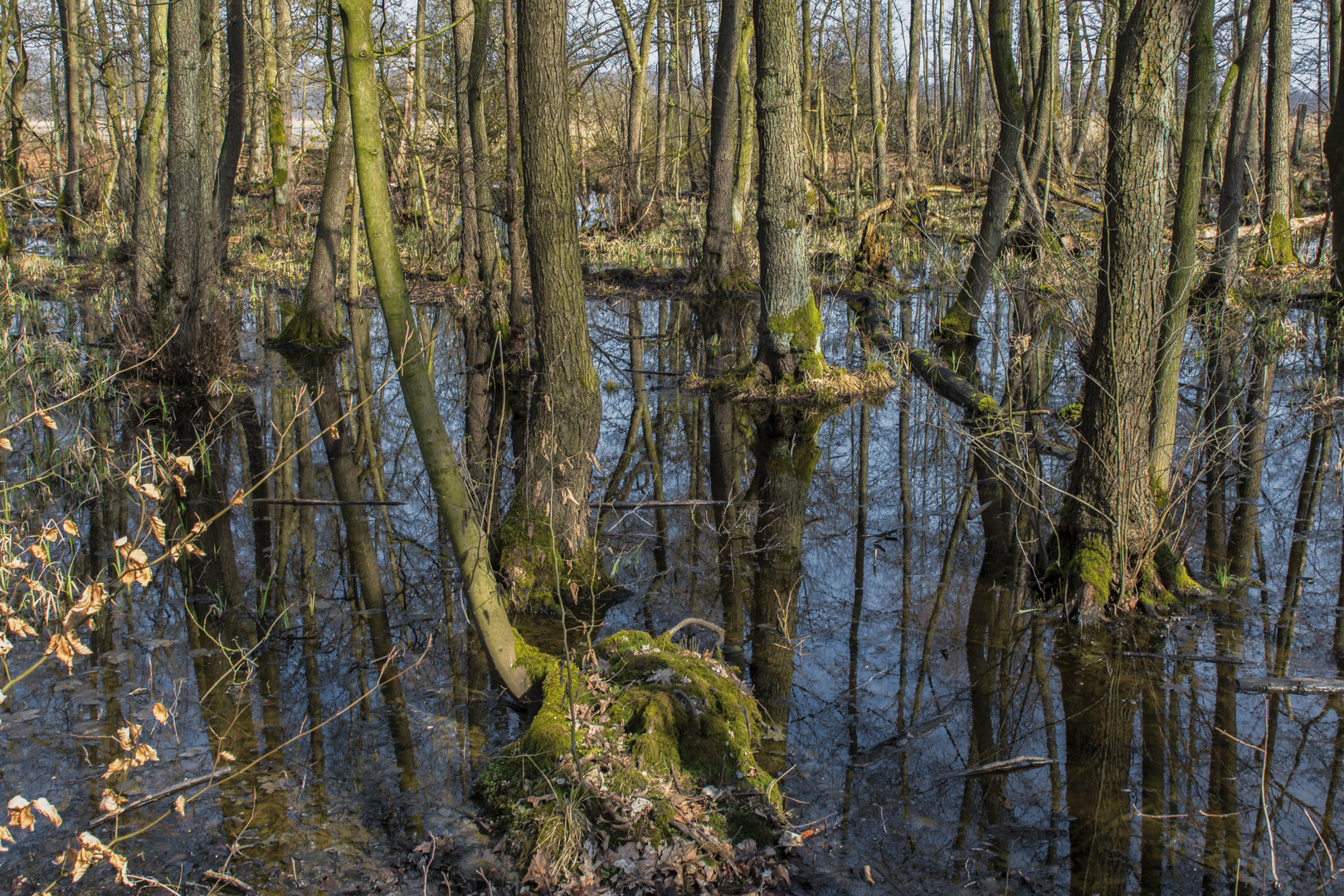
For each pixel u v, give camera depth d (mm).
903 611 5277
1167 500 5359
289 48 17844
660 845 3109
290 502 7105
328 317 13055
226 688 4383
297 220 24250
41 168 27406
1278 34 15875
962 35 34406
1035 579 5609
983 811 3453
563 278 5211
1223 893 2990
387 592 5559
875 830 3352
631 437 9078
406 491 7516
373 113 3398
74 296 15930
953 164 33094
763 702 4273
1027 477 7047
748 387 10562
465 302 15977
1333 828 3316
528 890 3012
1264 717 4070
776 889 3023
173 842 3268
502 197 16484
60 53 25328
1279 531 6254
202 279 10445
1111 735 3955
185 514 6828
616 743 3543
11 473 7508
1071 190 16719
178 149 10125
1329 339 12219
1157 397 5305
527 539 5398
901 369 11375
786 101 9930
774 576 5805
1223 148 21469
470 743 3926
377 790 3590
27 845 3258
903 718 4137
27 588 5223
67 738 3916
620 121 28797
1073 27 20391
